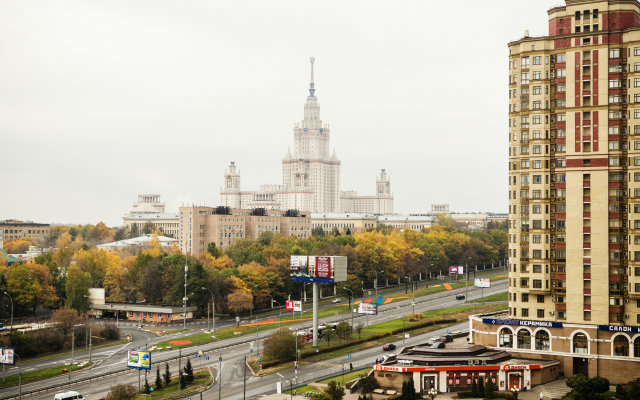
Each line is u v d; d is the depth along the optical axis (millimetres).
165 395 156750
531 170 180375
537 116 180875
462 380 163125
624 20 173500
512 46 185750
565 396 154875
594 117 173250
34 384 171750
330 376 174875
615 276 169500
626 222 169875
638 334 164875
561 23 179750
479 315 194375
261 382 170250
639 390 145125
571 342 171875
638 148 169250
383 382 163750
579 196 173500
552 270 176500
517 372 164125
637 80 170125
